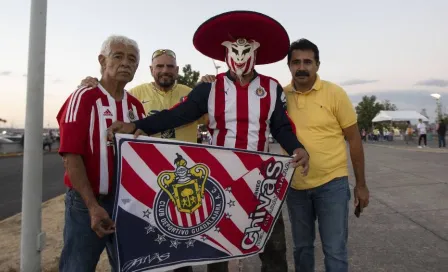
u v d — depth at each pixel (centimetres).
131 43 254
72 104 235
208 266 292
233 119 272
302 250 308
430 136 3306
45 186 1057
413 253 406
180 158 246
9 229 586
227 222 259
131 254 234
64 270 240
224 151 256
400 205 612
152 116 260
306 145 297
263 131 277
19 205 788
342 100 296
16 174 1358
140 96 381
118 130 240
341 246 286
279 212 273
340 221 288
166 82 370
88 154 239
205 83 279
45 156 2439
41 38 341
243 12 276
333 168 292
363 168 306
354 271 367
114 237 231
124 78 251
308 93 302
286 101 307
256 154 262
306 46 296
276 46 308
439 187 734
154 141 241
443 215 539
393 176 915
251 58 278
